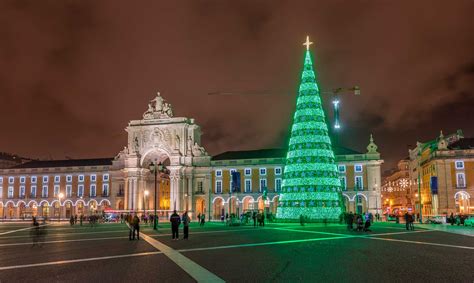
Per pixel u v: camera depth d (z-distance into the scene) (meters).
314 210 49.91
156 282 11.15
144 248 20.30
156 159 89.62
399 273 12.24
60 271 13.26
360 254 16.91
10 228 46.75
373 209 75.25
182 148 85.62
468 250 18.53
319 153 51.62
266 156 83.12
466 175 71.44
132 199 84.56
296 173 51.75
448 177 72.00
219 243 22.59
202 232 33.66
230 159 84.12
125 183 85.81
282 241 23.45
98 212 86.38
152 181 91.25
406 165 122.94
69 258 16.62
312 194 50.41
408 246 20.36
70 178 92.69
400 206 122.31
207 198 83.56
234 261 15.02
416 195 95.12
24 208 94.25
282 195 53.06
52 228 45.94
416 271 12.59
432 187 58.75
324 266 13.62
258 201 81.19
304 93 54.06
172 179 84.06
